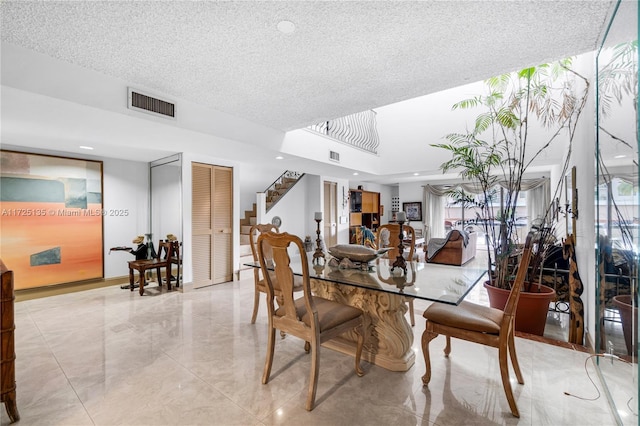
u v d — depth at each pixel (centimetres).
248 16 175
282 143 422
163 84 266
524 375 213
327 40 201
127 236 491
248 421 166
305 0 162
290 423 165
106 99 246
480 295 438
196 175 452
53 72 219
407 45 208
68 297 408
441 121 629
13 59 203
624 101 163
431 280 220
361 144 657
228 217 503
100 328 300
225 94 289
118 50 211
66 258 428
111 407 179
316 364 179
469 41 204
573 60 330
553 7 170
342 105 320
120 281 481
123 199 486
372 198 1003
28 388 198
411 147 665
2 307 164
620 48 165
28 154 394
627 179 160
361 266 257
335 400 185
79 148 404
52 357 240
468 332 185
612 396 176
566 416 170
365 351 236
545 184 782
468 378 209
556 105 400
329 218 746
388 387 199
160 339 275
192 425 164
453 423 164
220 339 275
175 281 491
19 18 174
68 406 180
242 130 360
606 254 200
